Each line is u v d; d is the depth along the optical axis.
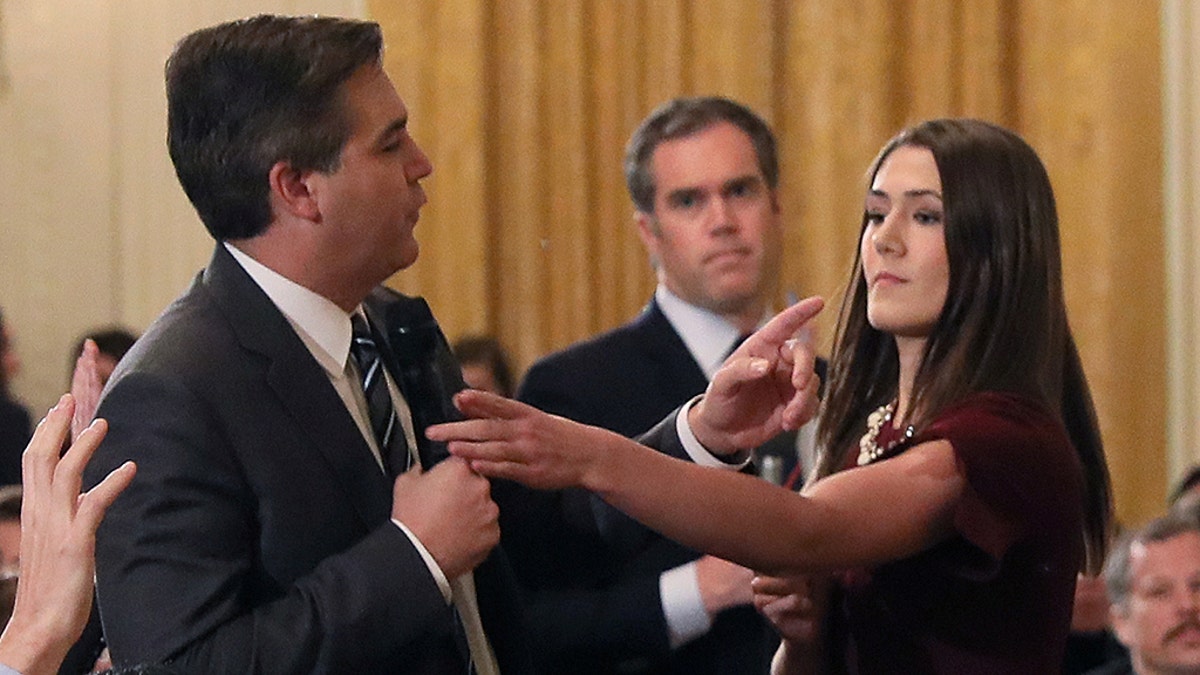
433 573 3.62
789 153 9.89
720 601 5.07
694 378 5.66
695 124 5.78
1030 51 9.60
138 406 3.63
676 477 3.66
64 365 10.59
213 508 3.60
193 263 10.54
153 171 10.57
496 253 10.12
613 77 10.02
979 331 4.09
